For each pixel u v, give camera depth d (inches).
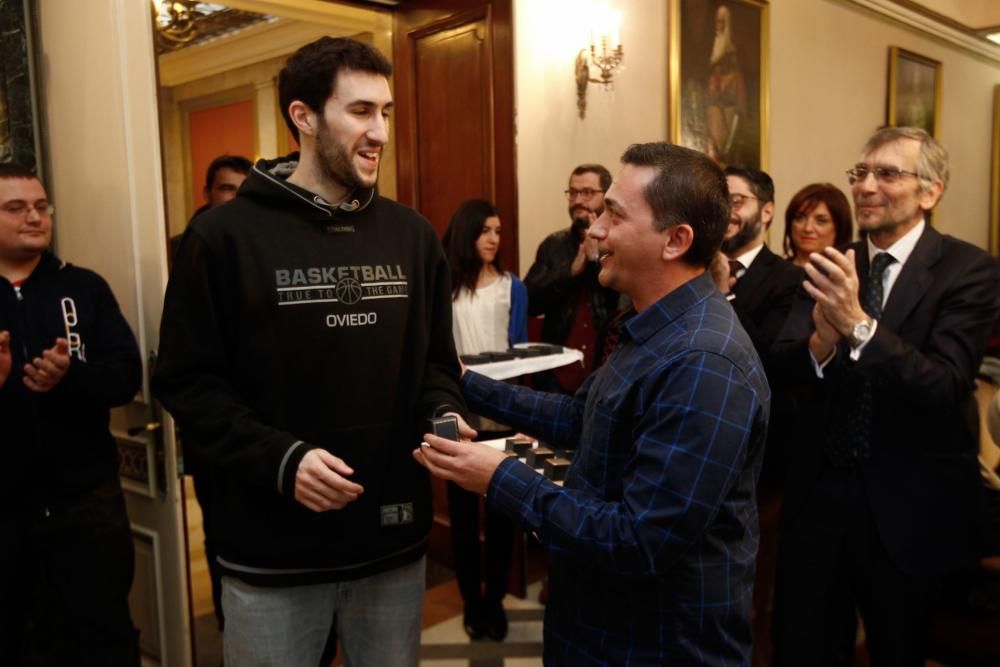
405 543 62.3
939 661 99.1
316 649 62.3
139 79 83.7
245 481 57.9
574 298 129.0
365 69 56.2
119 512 86.9
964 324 72.8
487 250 119.6
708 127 180.2
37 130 104.3
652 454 46.5
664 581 49.4
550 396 65.5
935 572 74.2
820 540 78.9
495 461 51.3
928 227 78.9
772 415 94.0
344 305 58.6
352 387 58.9
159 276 85.0
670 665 49.5
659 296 52.7
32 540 81.7
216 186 131.6
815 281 69.4
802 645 79.6
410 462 62.5
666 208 50.1
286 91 57.8
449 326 67.2
